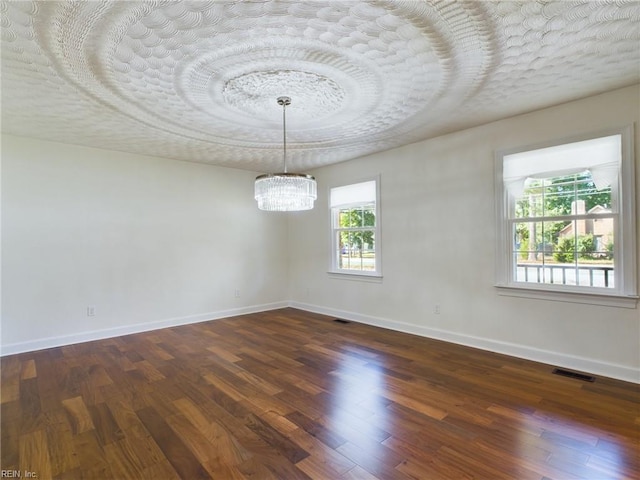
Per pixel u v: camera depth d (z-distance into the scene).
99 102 3.05
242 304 5.89
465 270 4.02
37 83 2.68
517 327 3.62
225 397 2.80
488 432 2.26
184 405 2.67
